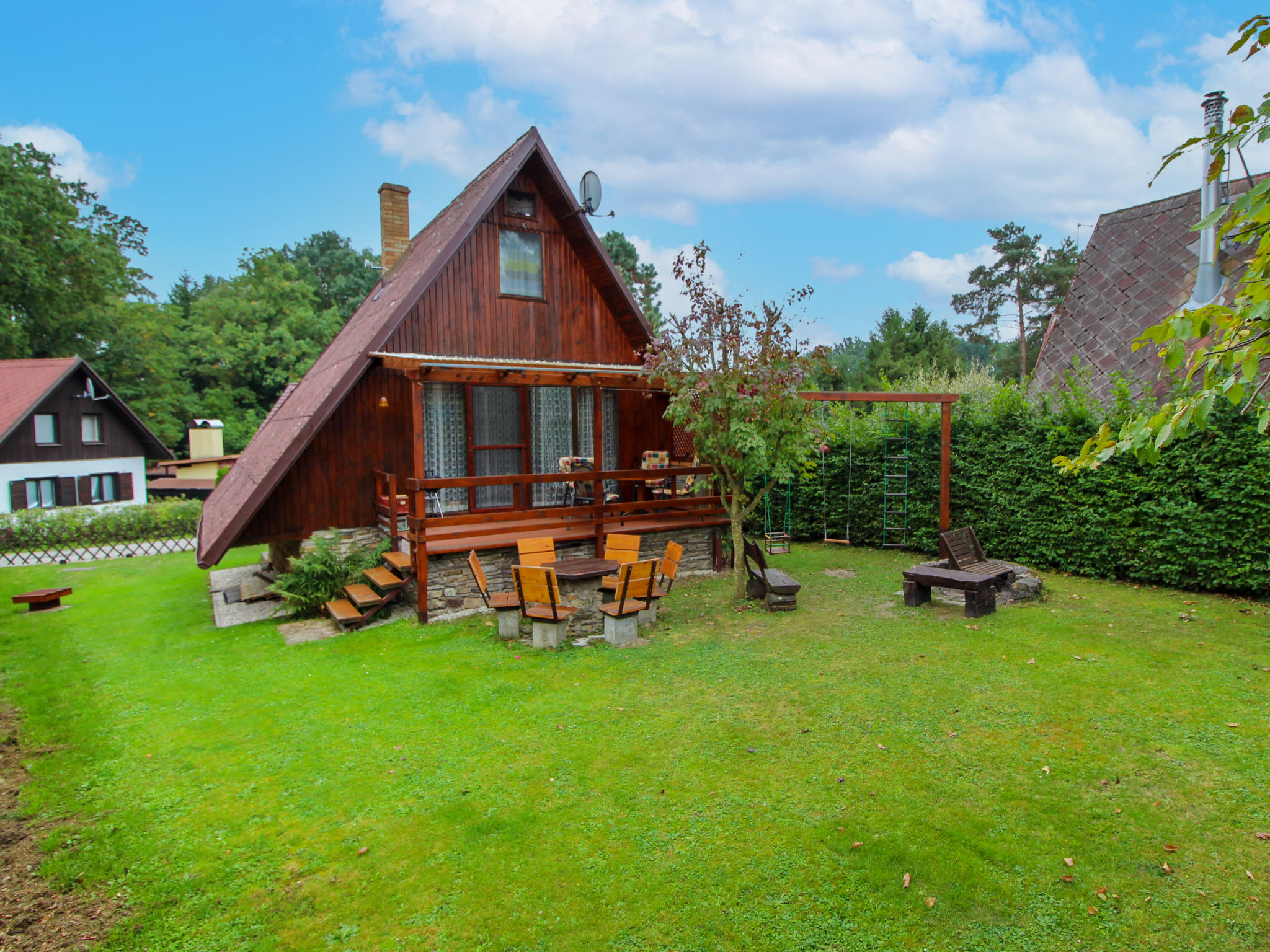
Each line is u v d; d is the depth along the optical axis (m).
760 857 4.74
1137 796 5.36
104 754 6.64
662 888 4.47
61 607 13.48
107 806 5.72
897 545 15.86
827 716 6.86
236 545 11.61
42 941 4.21
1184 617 9.85
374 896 4.51
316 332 50.69
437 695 7.70
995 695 7.25
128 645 10.52
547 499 14.69
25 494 28.30
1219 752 5.98
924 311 40.06
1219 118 15.09
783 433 11.08
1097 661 8.18
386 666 8.77
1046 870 4.54
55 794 5.95
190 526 23.56
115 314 40.34
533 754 6.27
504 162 14.05
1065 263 43.09
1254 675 7.62
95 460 31.47
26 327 34.66
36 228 33.22
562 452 14.86
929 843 4.83
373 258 68.94
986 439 14.05
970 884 4.41
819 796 5.43
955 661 8.31
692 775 5.81
